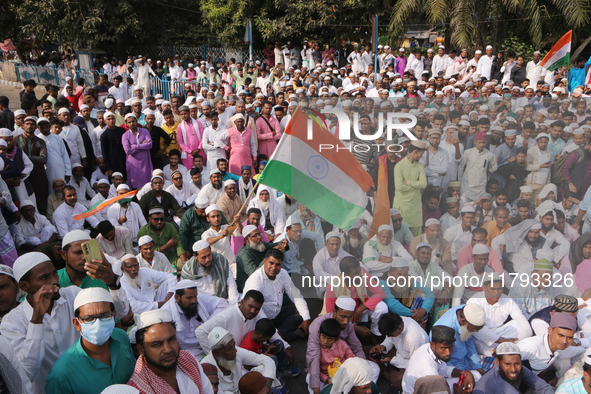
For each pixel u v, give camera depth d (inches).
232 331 144.6
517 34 587.8
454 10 514.3
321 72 554.9
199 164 294.2
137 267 162.6
